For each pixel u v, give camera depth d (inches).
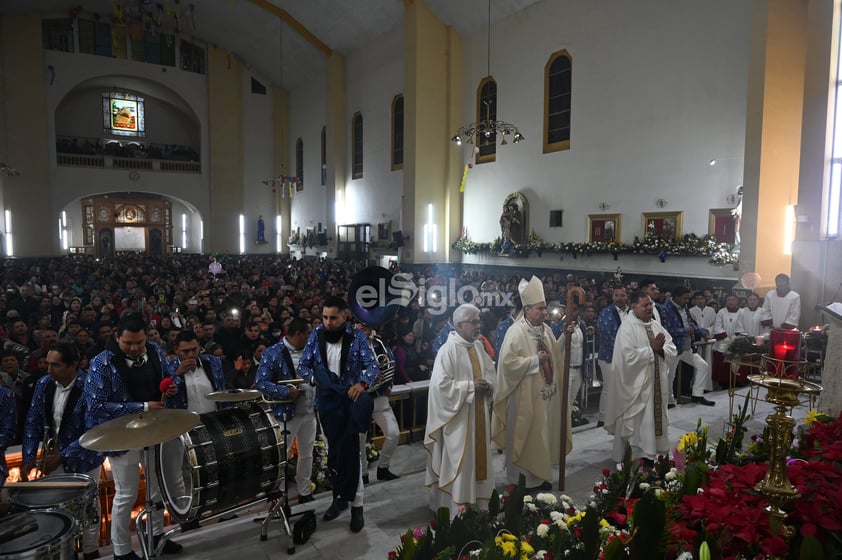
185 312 451.5
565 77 705.0
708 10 536.4
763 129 472.4
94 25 1160.2
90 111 1286.9
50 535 108.2
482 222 847.1
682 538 78.4
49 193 1136.8
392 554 99.4
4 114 1088.2
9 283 552.7
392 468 217.8
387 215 1023.0
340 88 1138.7
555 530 103.0
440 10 850.8
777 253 491.2
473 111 858.8
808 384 84.5
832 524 77.7
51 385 166.6
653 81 590.9
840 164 394.6
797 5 487.2
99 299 423.5
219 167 1300.4
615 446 208.5
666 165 580.7
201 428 136.6
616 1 628.1
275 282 613.6
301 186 1330.0
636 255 609.0
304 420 184.9
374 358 169.2
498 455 227.3
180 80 1254.3
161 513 174.2
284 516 151.9
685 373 305.4
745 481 86.0
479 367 171.2
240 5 1075.9
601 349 256.8
